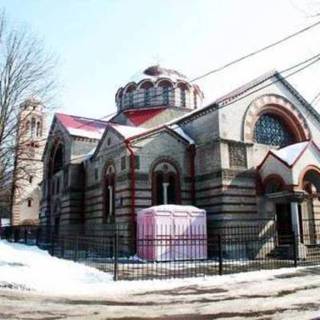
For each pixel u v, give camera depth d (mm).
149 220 23141
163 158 26594
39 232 31812
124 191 25469
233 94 26719
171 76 39156
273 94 28609
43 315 9469
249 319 9062
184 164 27344
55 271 16312
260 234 25203
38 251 24016
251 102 27469
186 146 27609
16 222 58531
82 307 10516
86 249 25156
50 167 39594
